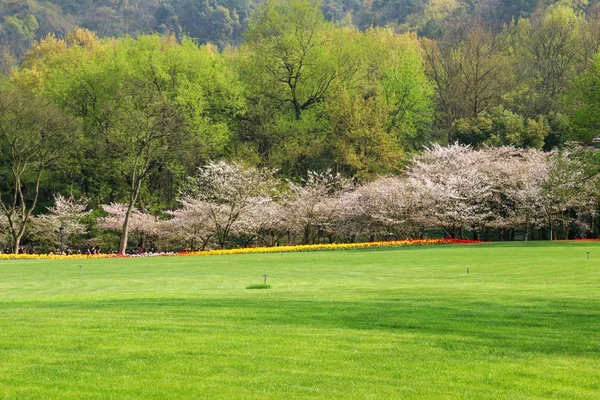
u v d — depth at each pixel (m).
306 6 69.00
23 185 64.06
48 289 25.50
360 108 61.28
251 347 11.17
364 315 14.52
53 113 51.22
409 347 11.25
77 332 12.45
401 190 53.22
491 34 84.00
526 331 12.67
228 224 51.94
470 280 25.17
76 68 65.12
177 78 63.94
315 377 9.35
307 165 64.25
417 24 119.69
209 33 148.62
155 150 53.81
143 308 15.98
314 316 14.41
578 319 13.99
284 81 67.69
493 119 65.75
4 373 9.46
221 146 61.84
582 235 57.41
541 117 65.88
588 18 88.69
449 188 52.69
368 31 81.81
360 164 59.28
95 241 58.72
